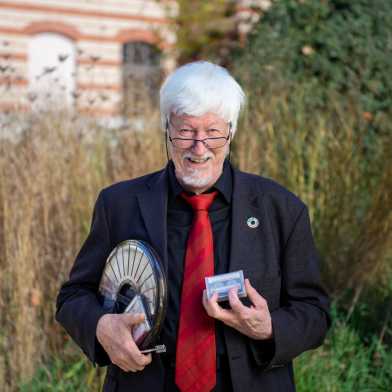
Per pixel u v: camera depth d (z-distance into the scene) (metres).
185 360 1.87
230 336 1.90
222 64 6.16
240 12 9.34
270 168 4.16
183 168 1.94
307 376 3.21
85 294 2.09
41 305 3.54
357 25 4.93
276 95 4.47
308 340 1.95
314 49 5.00
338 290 3.91
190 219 2.01
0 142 3.94
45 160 3.84
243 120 4.39
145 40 11.13
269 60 4.83
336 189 3.97
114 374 2.02
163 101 1.96
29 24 10.55
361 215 3.95
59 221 3.73
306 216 2.07
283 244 2.04
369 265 3.86
